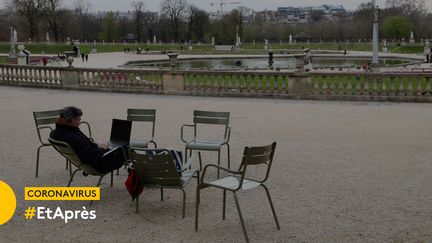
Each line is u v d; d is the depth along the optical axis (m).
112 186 8.22
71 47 92.25
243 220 6.35
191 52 82.00
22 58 39.62
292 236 6.12
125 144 7.91
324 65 48.28
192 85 21.30
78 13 142.88
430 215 6.82
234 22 130.75
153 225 6.52
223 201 6.76
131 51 89.19
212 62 58.41
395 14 132.50
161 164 6.52
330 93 19.44
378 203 7.32
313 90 19.66
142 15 139.88
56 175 8.90
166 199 7.57
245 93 20.38
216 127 13.59
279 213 6.92
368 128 13.43
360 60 60.78
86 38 144.62
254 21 178.75
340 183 8.34
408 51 81.94
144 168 6.62
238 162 9.83
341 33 140.12
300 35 139.75
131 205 7.31
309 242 5.94
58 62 51.38
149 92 21.86
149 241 6.00
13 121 14.80
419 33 126.31
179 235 6.18
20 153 10.61
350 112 16.33
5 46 90.12
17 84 25.33
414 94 18.70
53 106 17.98
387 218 6.71
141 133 12.75
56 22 109.88
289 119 14.97
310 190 7.96
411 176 8.74
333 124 14.07
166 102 19.02
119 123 8.32
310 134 12.61
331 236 6.12
